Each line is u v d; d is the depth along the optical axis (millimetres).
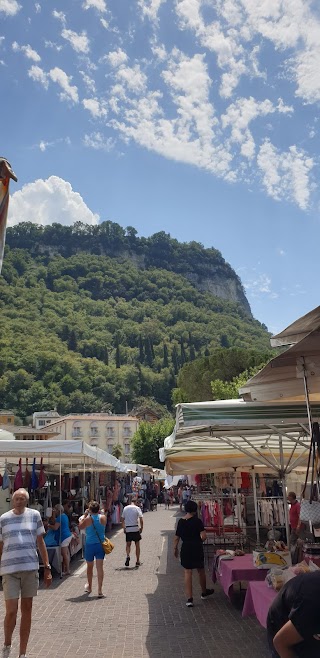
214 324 192875
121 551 16188
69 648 6438
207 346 170375
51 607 8734
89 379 145500
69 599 9367
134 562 13891
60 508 12156
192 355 163125
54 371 145250
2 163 3143
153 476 48188
